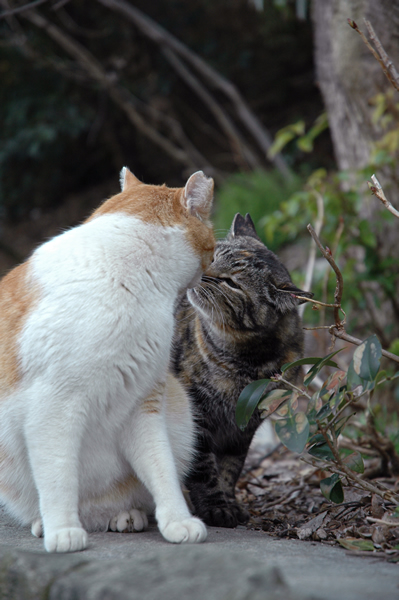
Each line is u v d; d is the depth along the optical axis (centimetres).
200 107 1191
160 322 203
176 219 221
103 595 125
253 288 276
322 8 479
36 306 190
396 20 414
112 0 876
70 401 184
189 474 258
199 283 254
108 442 206
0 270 1052
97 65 923
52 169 1202
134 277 200
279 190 846
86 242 202
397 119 410
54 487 180
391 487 282
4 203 1222
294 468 357
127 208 219
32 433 183
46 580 142
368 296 487
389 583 140
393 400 457
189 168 1059
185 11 1122
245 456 287
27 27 1014
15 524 225
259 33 1116
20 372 188
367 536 206
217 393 275
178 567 132
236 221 339
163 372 210
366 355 194
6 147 1098
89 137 1062
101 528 216
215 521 243
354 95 455
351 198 431
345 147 490
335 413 208
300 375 317
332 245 438
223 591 118
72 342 183
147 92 1121
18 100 1078
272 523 249
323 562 162
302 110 1152
